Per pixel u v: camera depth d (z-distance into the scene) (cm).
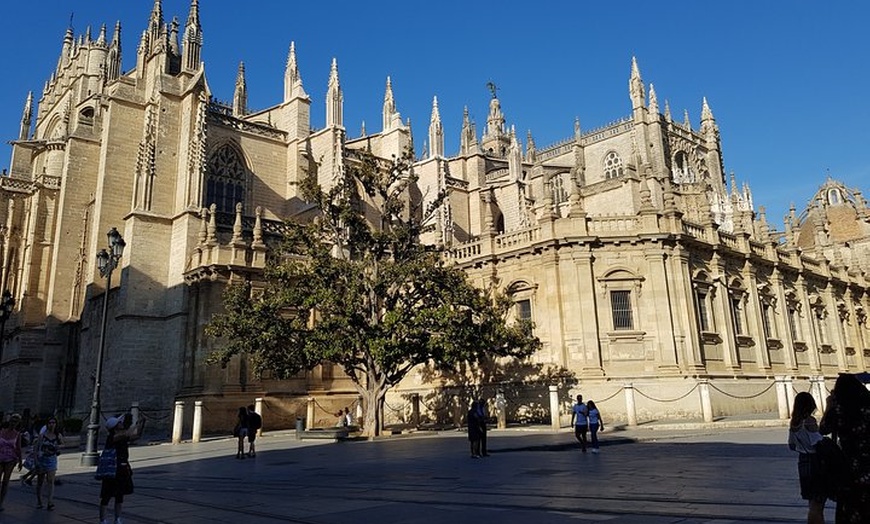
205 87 4841
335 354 3098
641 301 3922
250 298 3566
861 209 8006
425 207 6088
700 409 3694
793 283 5294
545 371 3922
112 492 1188
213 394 3994
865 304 6419
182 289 4412
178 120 4894
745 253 4616
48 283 5656
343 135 5453
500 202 6575
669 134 8794
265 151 5491
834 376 5331
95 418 2678
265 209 5353
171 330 4444
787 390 3353
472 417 2245
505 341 3416
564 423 3647
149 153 4684
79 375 4897
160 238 4622
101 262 2827
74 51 7100
